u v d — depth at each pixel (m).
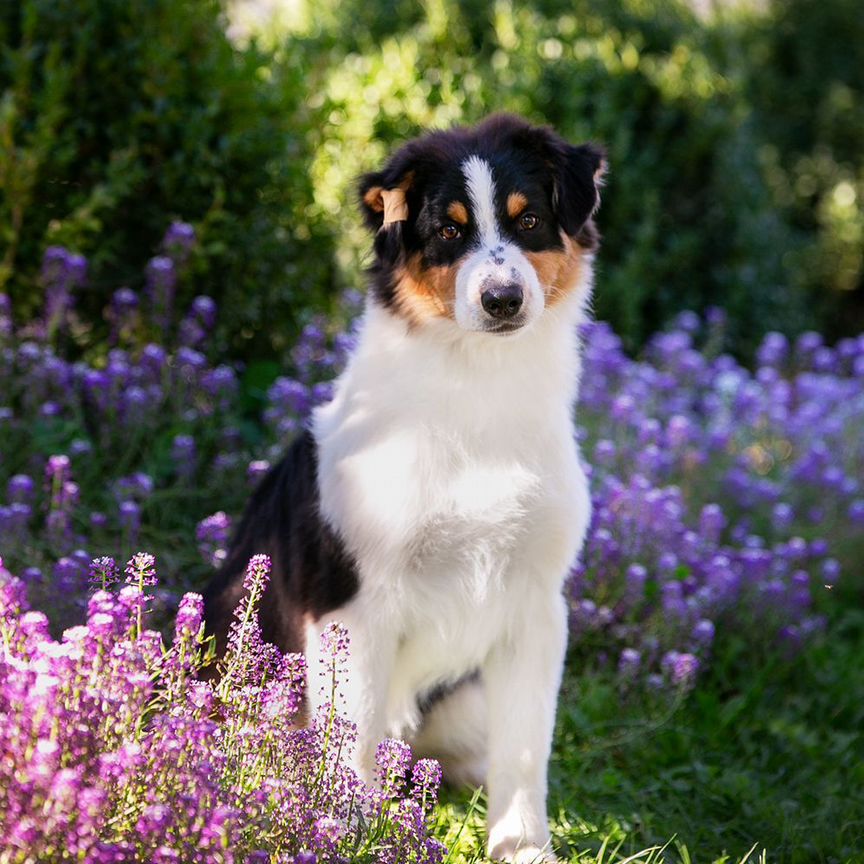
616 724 5.26
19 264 6.46
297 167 6.79
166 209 6.61
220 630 4.55
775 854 4.51
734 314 9.38
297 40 7.70
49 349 6.03
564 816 4.64
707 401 7.88
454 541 4.16
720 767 5.20
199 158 6.47
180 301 6.61
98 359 6.72
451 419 4.17
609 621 5.70
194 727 3.14
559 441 4.32
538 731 4.32
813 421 7.79
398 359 4.25
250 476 5.82
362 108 8.21
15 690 2.93
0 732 2.89
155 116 6.44
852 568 7.05
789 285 10.02
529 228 4.28
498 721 4.39
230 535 5.57
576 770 5.02
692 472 6.94
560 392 4.36
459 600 4.23
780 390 7.91
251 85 6.65
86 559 4.80
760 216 9.65
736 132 9.52
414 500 4.09
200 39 6.66
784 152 12.92
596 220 9.02
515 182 4.25
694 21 10.05
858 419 7.83
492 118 4.53
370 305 4.43
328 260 7.27
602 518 5.99
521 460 4.21
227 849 2.96
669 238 9.34
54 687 2.97
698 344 9.25
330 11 9.35
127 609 3.47
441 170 4.26
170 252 6.32
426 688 4.55
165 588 5.35
